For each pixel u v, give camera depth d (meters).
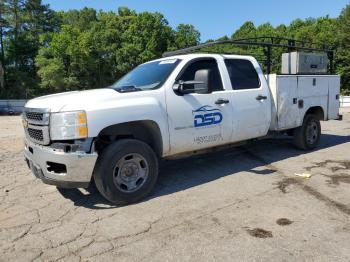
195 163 6.73
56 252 3.52
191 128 5.34
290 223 4.02
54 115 4.34
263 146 8.09
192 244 3.60
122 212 4.46
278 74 6.66
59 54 40.25
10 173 6.37
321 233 3.76
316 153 7.43
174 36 55.19
